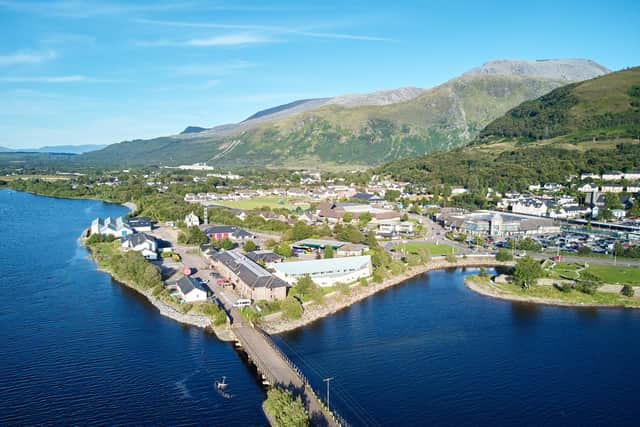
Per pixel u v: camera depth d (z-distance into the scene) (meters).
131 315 152.62
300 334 140.25
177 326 143.75
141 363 120.75
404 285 192.88
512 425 97.50
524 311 162.25
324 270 185.12
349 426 94.56
